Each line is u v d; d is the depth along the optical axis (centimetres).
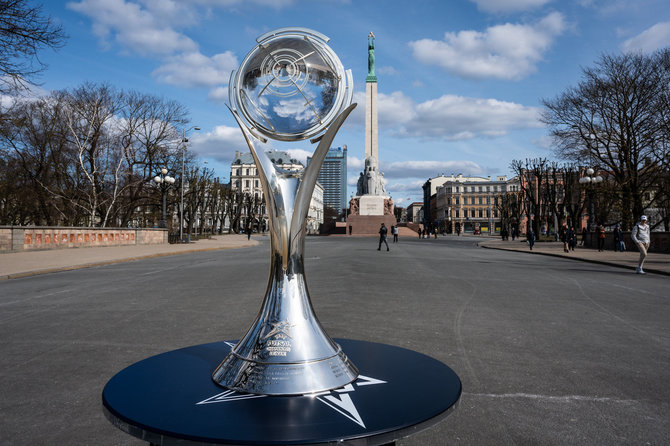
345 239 5019
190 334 564
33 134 3083
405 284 1064
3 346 512
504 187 11588
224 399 165
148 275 1273
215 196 6850
